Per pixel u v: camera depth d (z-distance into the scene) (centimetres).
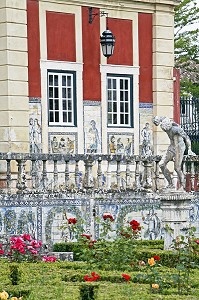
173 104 2764
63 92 2506
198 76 4806
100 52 2583
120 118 2631
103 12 2583
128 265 1579
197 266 1530
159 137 2688
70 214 2048
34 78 2439
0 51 2392
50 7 2475
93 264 1591
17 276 1438
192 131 3086
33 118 2434
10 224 1980
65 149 2500
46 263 1619
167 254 1709
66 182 2098
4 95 2380
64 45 2508
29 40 2431
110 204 2102
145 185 2191
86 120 2552
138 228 1688
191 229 1762
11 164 2317
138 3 2659
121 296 1251
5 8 2375
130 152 2641
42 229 2012
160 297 1246
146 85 2686
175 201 1811
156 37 2697
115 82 2622
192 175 2264
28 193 2022
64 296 1262
